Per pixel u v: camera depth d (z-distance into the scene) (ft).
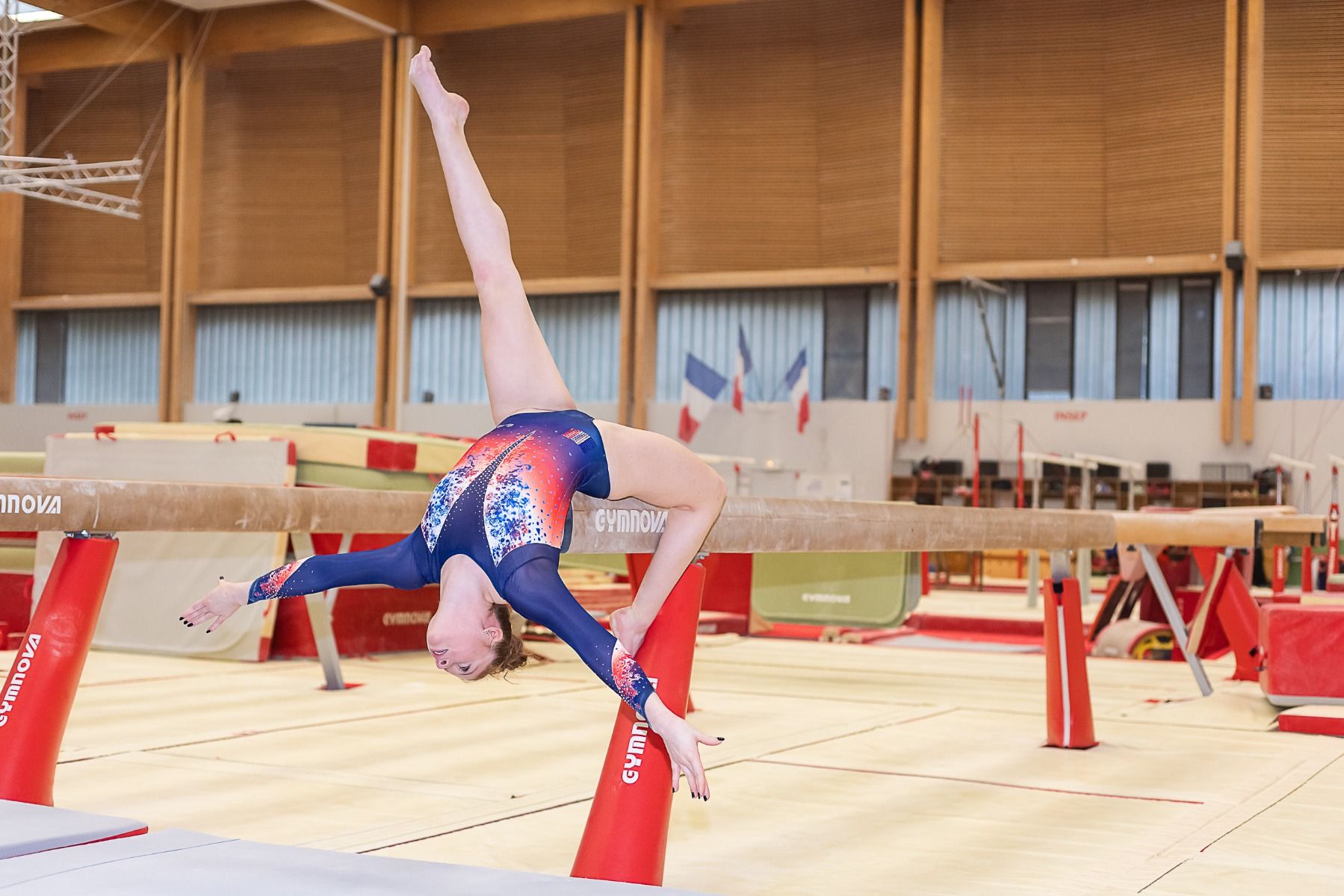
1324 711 14.75
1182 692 18.60
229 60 71.05
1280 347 56.75
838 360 62.90
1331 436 54.24
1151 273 57.47
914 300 61.41
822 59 62.75
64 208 74.95
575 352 66.74
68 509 7.41
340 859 5.78
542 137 66.54
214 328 72.74
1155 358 58.59
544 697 16.98
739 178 64.03
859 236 62.39
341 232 70.38
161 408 71.82
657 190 64.08
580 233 66.49
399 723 14.51
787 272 62.44
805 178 63.31
